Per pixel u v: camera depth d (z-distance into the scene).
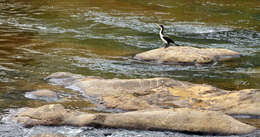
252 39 32.19
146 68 23.78
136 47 29.11
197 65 24.61
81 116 15.45
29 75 21.41
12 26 34.41
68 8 43.34
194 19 39.56
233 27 36.38
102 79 19.66
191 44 30.39
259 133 14.45
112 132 14.68
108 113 15.74
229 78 22.02
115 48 28.56
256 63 25.20
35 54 25.95
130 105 16.70
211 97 17.39
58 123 15.18
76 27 34.88
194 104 16.80
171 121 14.95
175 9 44.62
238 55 26.66
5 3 45.88
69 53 26.58
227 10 44.78
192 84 19.16
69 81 20.14
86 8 43.47
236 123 14.80
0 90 18.81
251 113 16.11
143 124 14.93
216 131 14.50
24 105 17.03
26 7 43.69
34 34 31.78
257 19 40.19
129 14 40.97
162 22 37.81
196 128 14.62
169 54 25.55
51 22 36.56
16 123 15.25
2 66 22.89
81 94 18.45
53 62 24.27
